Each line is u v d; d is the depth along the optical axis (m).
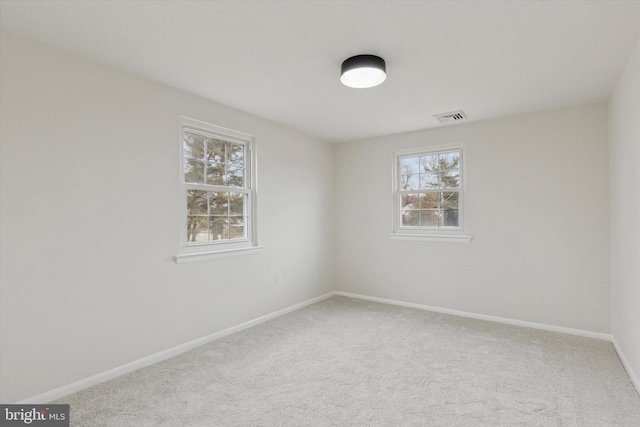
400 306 4.15
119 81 2.42
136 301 2.49
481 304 3.66
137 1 1.65
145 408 1.96
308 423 1.82
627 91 2.29
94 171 2.27
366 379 2.30
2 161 1.89
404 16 1.78
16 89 1.94
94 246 2.27
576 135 3.17
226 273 3.20
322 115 3.50
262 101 3.08
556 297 3.26
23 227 1.96
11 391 1.91
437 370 2.43
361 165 4.53
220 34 1.96
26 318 1.97
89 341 2.23
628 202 2.32
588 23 1.84
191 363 2.57
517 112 3.38
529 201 3.40
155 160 2.63
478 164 3.68
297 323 3.51
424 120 3.65
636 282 2.14
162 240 2.67
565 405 1.97
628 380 2.26
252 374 2.38
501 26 1.87
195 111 2.92
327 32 1.94
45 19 1.81
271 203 3.71
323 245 4.52
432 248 3.97
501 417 1.86
